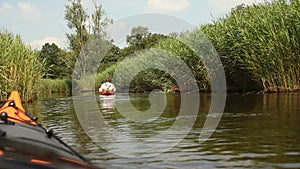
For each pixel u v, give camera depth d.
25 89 18.81
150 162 5.73
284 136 7.25
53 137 4.59
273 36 16.12
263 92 16.92
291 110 10.84
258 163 5.47
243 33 17.28
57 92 33.91
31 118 5.25
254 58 16.69
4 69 16.83
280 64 16.03
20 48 18.61
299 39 15.77
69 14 37.50
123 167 5.46
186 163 5.62
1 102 5.58
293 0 16.73
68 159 3.92
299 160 5.55
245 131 7.99
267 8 17.64
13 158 3.36
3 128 4.16
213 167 5.35
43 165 3.48
